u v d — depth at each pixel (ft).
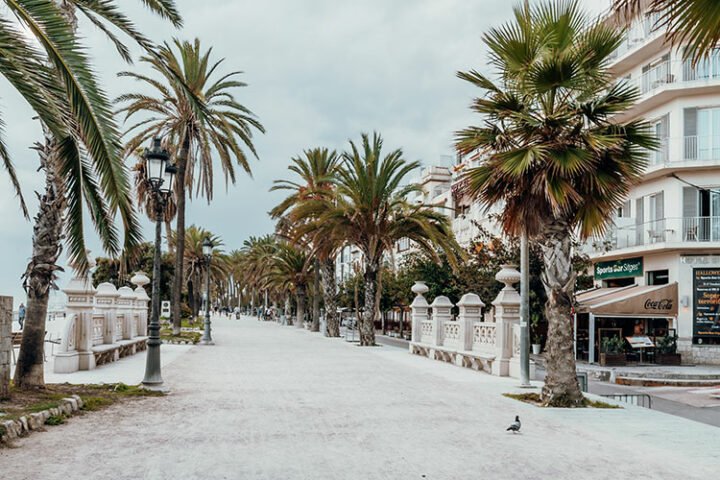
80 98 28.22
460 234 154.40
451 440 24.75
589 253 100.37
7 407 26.20
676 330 82.94
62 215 33.14
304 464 20.48
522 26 34.60
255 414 30.01
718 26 16.40
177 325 91.81
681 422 29.73
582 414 31.71
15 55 25.75
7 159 29.19
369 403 34.17
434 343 67.92
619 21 19.74
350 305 165.07
